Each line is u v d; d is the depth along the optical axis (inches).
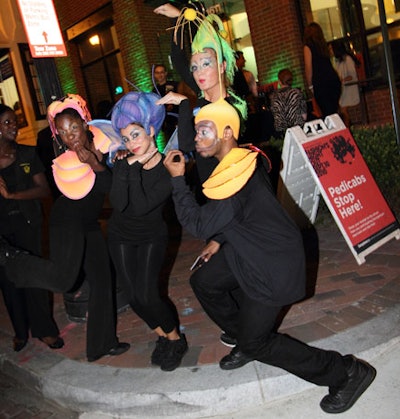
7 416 125.7
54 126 119.6
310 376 92.7
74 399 120.9
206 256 104.4
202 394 107.3
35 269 122.4
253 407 107.2
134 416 113.3
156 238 114.7
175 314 149.2
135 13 432.1
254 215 87.7
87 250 125.3
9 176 133.7
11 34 474.6
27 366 135.9
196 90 126.1
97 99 525.7
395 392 100.5
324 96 267.4
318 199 188.7
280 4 342.6
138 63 448.5
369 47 331.0
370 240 157.5
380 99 331.3
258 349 90.5
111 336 128.6
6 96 506.9
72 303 156.3
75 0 490.3
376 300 129.9
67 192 118.7
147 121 101.3
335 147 165.3
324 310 130.2
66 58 526.6
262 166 95.1
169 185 105.2
